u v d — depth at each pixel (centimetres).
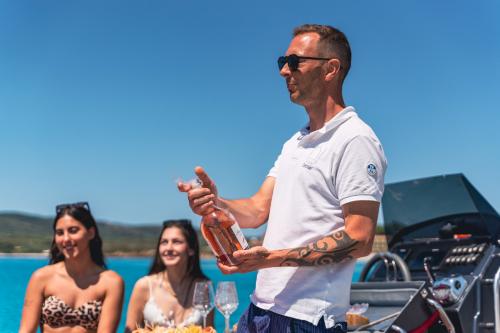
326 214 192
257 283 207
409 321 273
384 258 364
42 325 370
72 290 367
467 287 298
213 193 206
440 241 379
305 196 195
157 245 419
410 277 348
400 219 407
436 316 279
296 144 208
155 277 416
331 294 190
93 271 374
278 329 193
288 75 205
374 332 266
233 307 327
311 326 189
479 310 296
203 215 192
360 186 186
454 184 389
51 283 368
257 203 226
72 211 367
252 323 202
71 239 364
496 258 333
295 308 191
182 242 410
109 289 368
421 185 405
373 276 378
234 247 189
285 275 196
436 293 289
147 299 411
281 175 206
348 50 207
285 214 199
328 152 193
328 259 183
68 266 371
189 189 197
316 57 201
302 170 197
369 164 188
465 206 379
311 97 203
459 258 347
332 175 192
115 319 366
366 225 185
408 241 405
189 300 410
